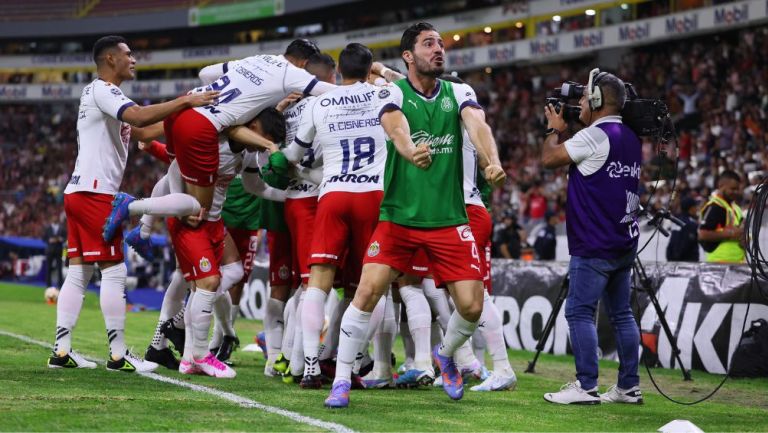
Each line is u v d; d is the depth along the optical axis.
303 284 8.77
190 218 8.69
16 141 60.53
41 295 27.36
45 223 47.81
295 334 8.56
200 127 8.50
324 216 7.82
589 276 7.77
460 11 44.44
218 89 8.70
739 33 35.12
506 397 8.05
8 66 62.12
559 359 12.88
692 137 30.52
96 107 8.71
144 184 52.06
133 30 57.09
